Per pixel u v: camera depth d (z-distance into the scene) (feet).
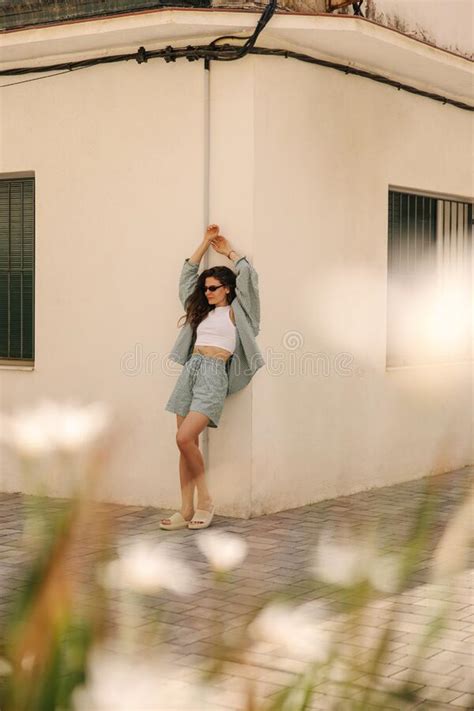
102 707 3.43
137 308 27.43
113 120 27.58
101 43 26.86
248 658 3.89
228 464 26.14
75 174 28.27
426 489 4.19
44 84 28.68
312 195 27.78
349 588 3.87
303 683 3.79
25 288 30.01
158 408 27.25
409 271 32.96
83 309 28.30
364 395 30.17
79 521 3.42
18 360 30.12
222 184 26.20
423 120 32.42
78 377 28.43
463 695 6.98
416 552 3.98
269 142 26.30
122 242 27.58
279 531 24.59
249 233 25.90
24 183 29.86
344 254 29.09
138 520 25.80
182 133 26.53
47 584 3.35
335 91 28.53
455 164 34.12
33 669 3.32
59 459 3.46
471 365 35.27
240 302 25.08
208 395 24.56
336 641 3.84
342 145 28.86
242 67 25.88
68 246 28.45
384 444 31.14
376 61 29.04
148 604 4.56
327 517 26.40
